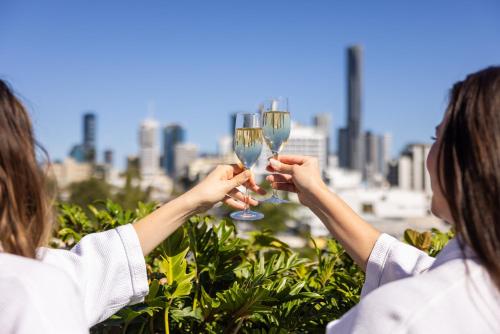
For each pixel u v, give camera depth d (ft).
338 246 6.86
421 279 2.78
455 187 2.87
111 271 4.07
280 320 5.16
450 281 2.72
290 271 6.76
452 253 3.00
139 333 4.91
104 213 7.45
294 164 4.95
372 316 2.73
